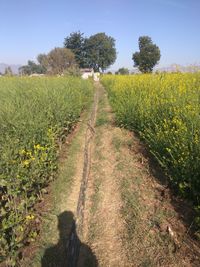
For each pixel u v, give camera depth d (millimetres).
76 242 4957
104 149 9047
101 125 11984
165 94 8961
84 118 13961
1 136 6004
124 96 12789
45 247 4953
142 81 13625
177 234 4730
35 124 6742
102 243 4980
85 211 5906
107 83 27516
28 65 85812
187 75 12359
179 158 5746
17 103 8320
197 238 4574
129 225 5188
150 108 8641
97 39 87938
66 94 11992
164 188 6004
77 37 88125
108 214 5660
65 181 7160
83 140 10492
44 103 9047
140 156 7746
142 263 4398
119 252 4719
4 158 5055
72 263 4555
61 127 8875
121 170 7223
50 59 50312
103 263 4594
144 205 5609
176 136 6215
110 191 6457
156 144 6762
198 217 4617
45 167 6430
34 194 5863
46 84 15250
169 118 7465
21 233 4688
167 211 5293
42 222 5535
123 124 10594
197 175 5164
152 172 6754
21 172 5148
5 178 4898
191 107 6824
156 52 45312
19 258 4656
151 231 4926
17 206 5055
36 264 4613
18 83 16625
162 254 4453
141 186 6289
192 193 5289
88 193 6594
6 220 4652
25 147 6027
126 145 8812
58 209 6012
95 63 89500
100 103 18781
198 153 5316
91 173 7562
